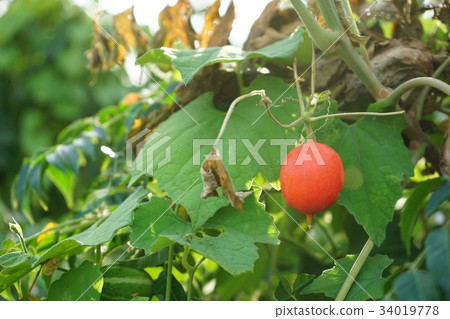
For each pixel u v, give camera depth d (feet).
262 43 1.94
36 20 4.31
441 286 1.18
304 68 1.87
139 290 1.70
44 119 4.30
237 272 1.38
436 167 1.82
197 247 1.44
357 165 1.62
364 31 1.90
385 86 1.74
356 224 2.05
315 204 1.40
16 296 1.98
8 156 4.23
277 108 1.67
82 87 4.25
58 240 1.98
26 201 2.29
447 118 1.87
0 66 4.21
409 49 1.79
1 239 2.40
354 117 1.81
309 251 2.23
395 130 1.66
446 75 1.81
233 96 1.92
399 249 1.83
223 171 1.30
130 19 2.08
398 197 1.58
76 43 4.22
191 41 2.07
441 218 2.00
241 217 1.55
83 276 1.59
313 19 1.55
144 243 1.53
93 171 3.67
